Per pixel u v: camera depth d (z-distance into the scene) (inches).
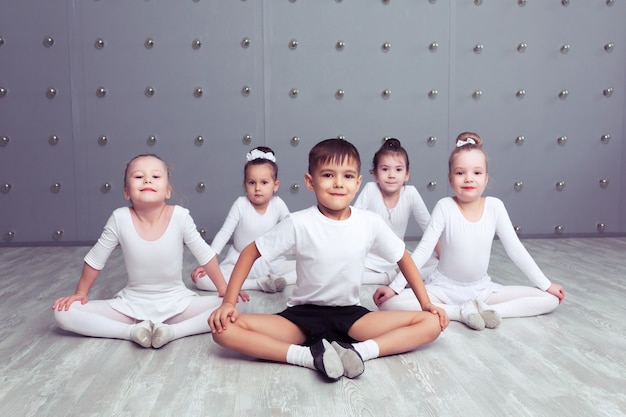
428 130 183.5
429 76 181.6
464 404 64.9
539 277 100.4
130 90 176.1
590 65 184.7
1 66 173.2
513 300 98.0
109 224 89.7
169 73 176.4
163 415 62.6
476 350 82.3
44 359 79.7
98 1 173.0
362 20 178.7
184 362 78.4
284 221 80.0
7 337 89.7
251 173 128.3
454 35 181.0
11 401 66.2
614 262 149.3
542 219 188.7
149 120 177.5
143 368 76.2
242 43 177.0
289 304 85.5
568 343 85.2
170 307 91.4
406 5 179.3
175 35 175.3
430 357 79.6
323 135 181.5
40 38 173.0
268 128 180.1
